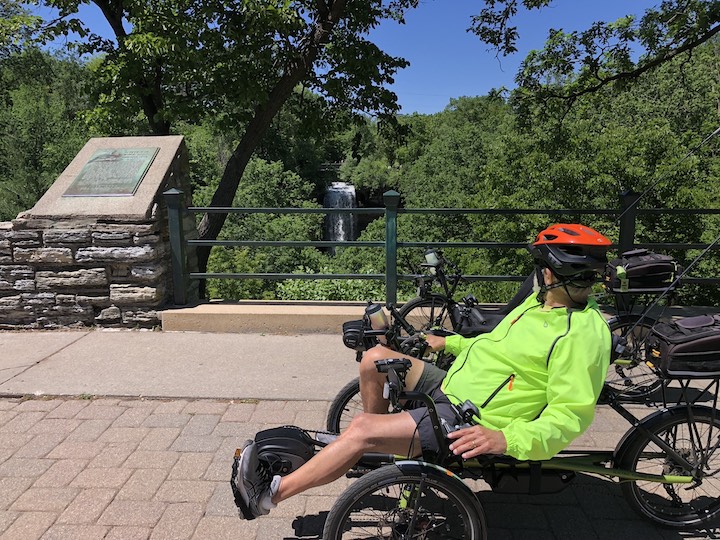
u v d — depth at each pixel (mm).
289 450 2381
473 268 20938
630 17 8570
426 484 2084
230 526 2594
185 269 5641
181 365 4516
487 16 9016
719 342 2395
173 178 5777
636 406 3779
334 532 2094
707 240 15836
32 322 5449
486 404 2205
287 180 30406
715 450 2701
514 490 2400
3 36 9633
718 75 21641
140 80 10297
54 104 23125
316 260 26375
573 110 12508
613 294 3961
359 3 10359
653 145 17531
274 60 10383
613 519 2682
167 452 3225
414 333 2982
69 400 3902
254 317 5312
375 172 43594
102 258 5242
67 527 2580
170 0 8898
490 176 21125
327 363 4562
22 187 20938
